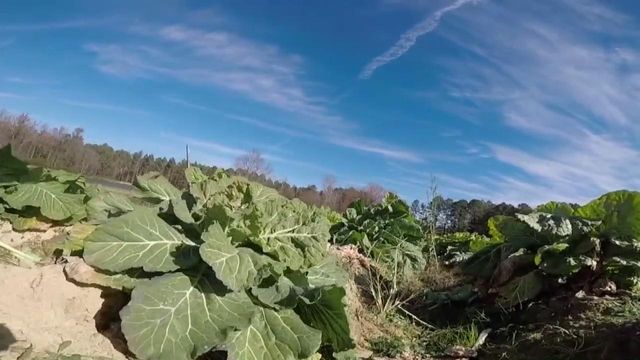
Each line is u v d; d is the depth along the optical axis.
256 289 0.85
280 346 0.82
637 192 1.43
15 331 0.71
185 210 0.93
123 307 0.81
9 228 1.08
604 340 1.09
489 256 1.67
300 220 1.01
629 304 1.25
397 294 1.76
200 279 0.84
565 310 1.33
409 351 1.32
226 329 0.78
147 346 0.73
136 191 1.07
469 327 1.43
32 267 0.86
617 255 1.42
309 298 0.88
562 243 1.44
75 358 0.70
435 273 2.01
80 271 0.82
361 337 1.39
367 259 1.86
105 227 0.85
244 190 1.05
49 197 1.11
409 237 2.15
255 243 0.91
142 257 0.84
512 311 1.48
